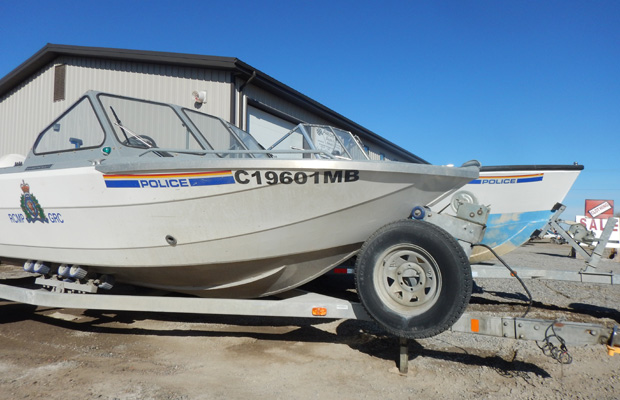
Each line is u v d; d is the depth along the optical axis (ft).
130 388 8.58
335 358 10.53
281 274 10.96
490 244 19.61
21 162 14.47
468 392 8.60
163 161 9.62
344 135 16.53
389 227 9.25
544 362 10.33
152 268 11.10
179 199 9.77
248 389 8.66
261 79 28.89
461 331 9.38
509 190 19.21
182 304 10.62
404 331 8.80
